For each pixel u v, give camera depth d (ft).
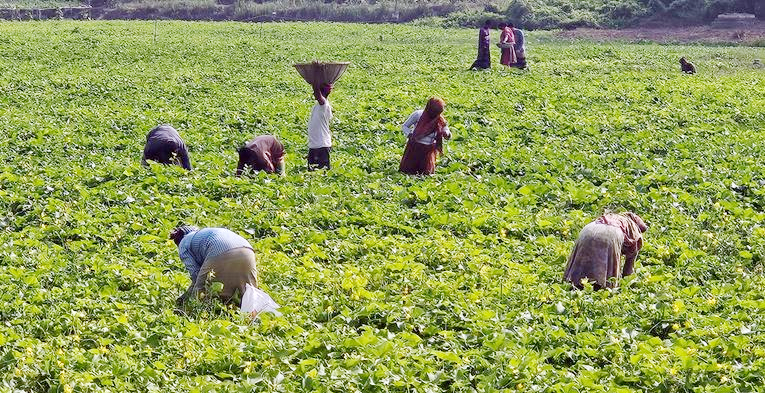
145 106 107.14
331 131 89.35
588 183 68.95
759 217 60.75
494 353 36.78
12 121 93.35
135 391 34.24
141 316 40.98
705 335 39.14
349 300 44.04
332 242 53.52
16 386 34.40
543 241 54.75
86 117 96.73
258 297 42.24
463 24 250.57
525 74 134.92
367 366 35.29
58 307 41.47
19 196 61.21
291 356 36.78
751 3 234.17
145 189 64.34
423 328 40.47
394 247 52.70
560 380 34.53
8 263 48.78
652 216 61.21
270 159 68.85
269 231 56.13
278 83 124.88
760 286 46.88
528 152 78.38
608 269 45.93
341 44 184.14
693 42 203.72
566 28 237.86
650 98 112.37
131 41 184.14
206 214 58.54
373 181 67.87
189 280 45.98
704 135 91.30
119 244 53.01
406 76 132.77
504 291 45.24
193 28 224.12
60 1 311.68
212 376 35.78
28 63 146.92
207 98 112.37
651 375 35.24
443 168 72.59
